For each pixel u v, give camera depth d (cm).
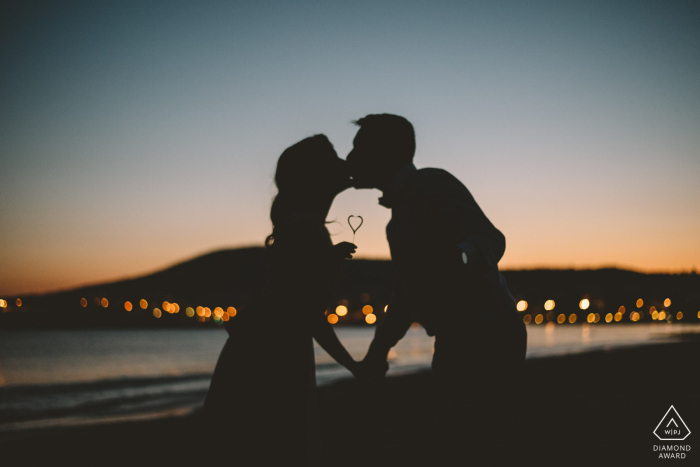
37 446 750
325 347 236
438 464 224
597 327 11762
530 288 8712
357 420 661
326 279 231
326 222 259
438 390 229
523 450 239
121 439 799
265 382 229
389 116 238
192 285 17475
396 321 248
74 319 11331
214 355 4344
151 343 6328
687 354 1562
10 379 2416
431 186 222
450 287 220
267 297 238
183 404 1294
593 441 359
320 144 249
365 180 242
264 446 225
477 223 211
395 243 239
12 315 10650
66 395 1566
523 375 229
